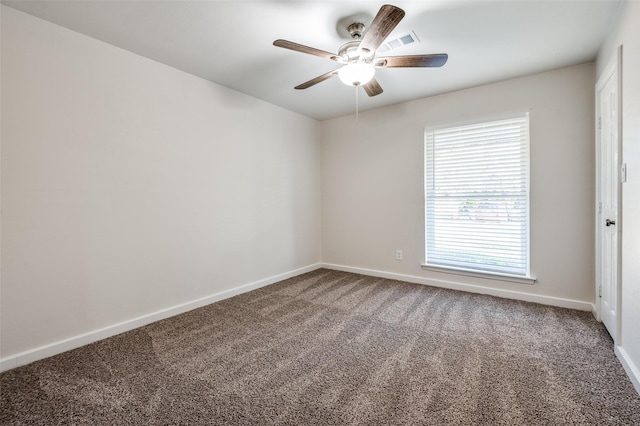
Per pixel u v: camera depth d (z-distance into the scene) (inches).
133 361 75.9
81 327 84.4
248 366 73.2
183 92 108.0
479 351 78.8
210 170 117.4
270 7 72.6
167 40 87.4
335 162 168.7
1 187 71.2
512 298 118.8
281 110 149.5
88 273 85.6
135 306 96.0
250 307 113.2
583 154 104.6
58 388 65.0
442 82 118.7
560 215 109.2
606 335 86.4
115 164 90.7
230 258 125.7
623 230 70.3
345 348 81.6
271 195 144.6
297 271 159.8
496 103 119.3
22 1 69.5
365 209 158.2
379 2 70.7
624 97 69.6
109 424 54.7
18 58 72.9
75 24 79.0
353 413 56.6
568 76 106.0
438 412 56.4
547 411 56.1
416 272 142.9
